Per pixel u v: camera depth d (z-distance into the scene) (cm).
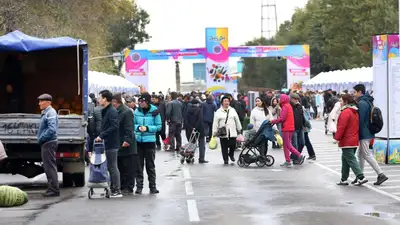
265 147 2311
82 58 1964
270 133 2272
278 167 2267
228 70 6612
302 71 6962
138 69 6744
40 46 1847
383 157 2322
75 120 1755
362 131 1748
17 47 1833
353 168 1741
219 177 1978
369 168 2194
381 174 1756
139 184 1648
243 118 3616
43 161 1627
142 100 1647
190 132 2803
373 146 2397
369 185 1758
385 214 1302
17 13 4431
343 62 8619
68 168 1789
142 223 1237
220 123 2402
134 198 1566
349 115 1723
